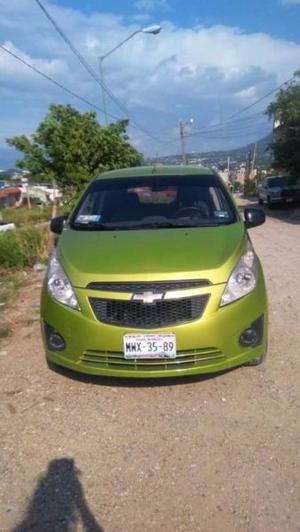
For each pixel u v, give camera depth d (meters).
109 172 5.84
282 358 4.46
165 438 3.31
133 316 3.56
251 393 3.85
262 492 2.76
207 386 3.97
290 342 4.85
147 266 3.65
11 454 3.19
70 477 2.96
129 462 3.08
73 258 3.93
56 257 4.10
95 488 2.85
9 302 6.79
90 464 3.07
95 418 3.58
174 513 2.63
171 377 4.01
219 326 3.58
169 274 3.56
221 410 3.62
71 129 14.52
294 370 4.22
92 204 5.10
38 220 29.22
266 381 4.03
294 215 20.80
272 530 2.48
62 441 3.32
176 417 3.55
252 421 3.46
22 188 71.81
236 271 3.75
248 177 63.19
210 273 3.60
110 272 3.63
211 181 5.32
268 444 3.19
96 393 3.94
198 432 3.36
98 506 2.71
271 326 5.33
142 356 3.57
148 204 4.99
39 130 14.96
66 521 2.60
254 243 11.83
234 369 4.23
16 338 5.30
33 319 5.96
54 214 17.12
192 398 3.80
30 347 5.00
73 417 3.61
